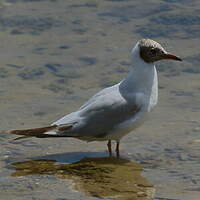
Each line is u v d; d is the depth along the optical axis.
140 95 12.29
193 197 10.20
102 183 10.91
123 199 10.16
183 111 14.37
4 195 10.41
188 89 15.51
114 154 12.42
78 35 18.84
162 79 16.19
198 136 13.01
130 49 17.83
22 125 13.84
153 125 13.75
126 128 12.31
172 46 17.91
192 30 18.72
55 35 18.91
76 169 11.62
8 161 12.05
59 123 12.41
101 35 18.75
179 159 11.99
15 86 16.14
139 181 10.99
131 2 20.44
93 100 12.57
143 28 18.95
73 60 17.41
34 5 20.70
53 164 11.91
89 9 20.23
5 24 19.61
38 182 10.98
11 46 18.39
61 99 15.32
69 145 12.98
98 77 16.50
